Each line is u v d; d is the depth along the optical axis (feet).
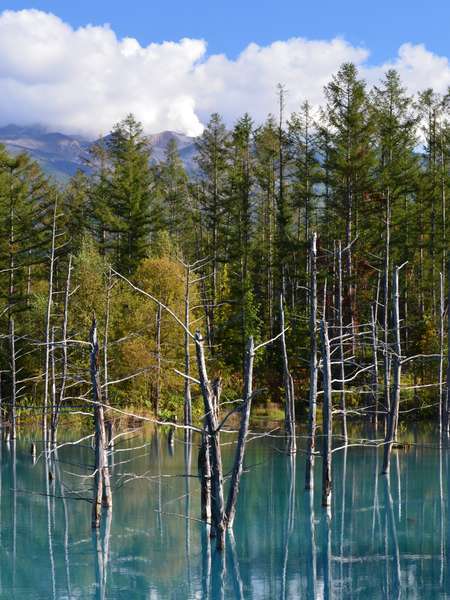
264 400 141.38
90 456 93.15
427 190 148.05
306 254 143.43
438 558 48.75
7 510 63.87
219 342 145.89
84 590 43.55
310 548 51.52
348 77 133.39
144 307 128.57
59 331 122.31
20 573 46.85
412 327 137.69
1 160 150.00
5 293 147.84
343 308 134.82
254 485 74.28
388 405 94.53
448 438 102.99
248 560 49.06
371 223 138.92
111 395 125.39
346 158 134.62
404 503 64.75
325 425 62.59
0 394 115.65
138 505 65.46
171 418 125.49
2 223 148.05
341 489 71.51
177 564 48.42
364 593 42.19
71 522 59.72
